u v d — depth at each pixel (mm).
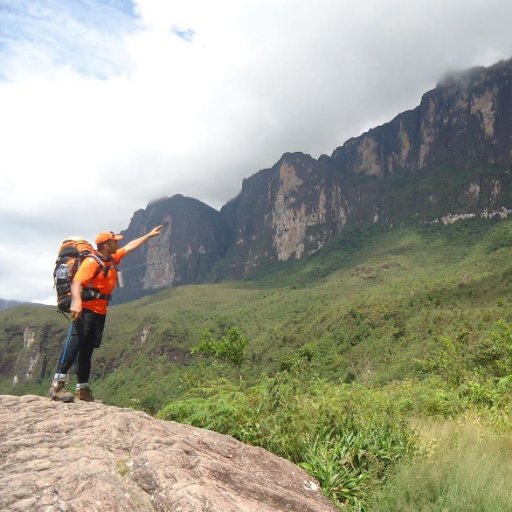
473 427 6445
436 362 16203
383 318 85125
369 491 3648
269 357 91000
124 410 3918
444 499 3383
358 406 5012
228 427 4531
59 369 4363
